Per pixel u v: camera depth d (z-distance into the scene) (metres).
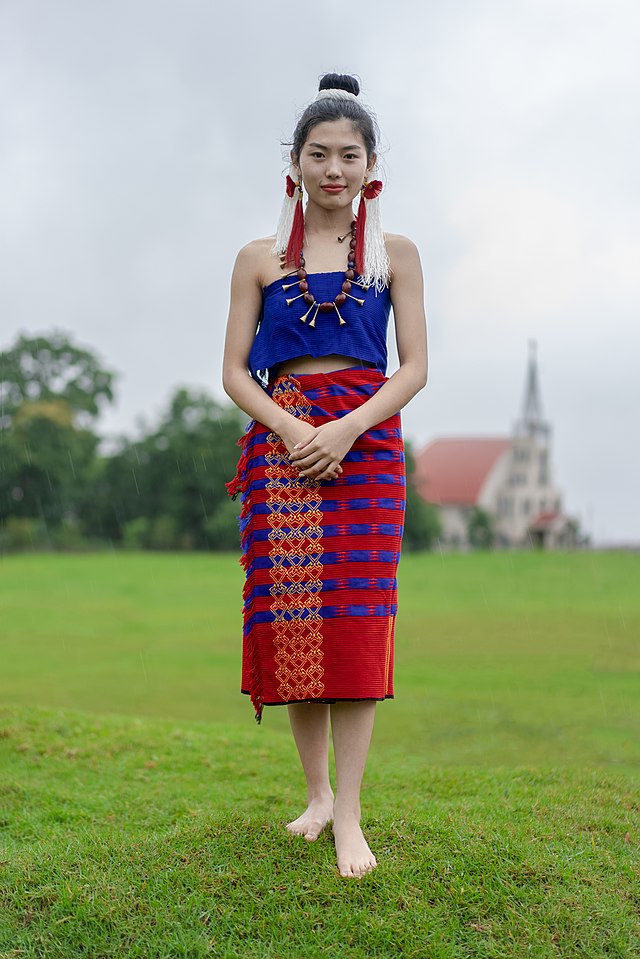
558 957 2.48
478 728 5.79
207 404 38.69
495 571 17.75
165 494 38.09
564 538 55.12
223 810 3.50
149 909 2.62
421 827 3.04
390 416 2.88
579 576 16.84
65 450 38.22
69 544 37.03
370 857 2.78
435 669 8.09
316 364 2.91
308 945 2.47
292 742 5.10
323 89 3.01
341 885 2.68
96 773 4.36
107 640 10.54
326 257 2.97
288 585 2.81
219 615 13.09
